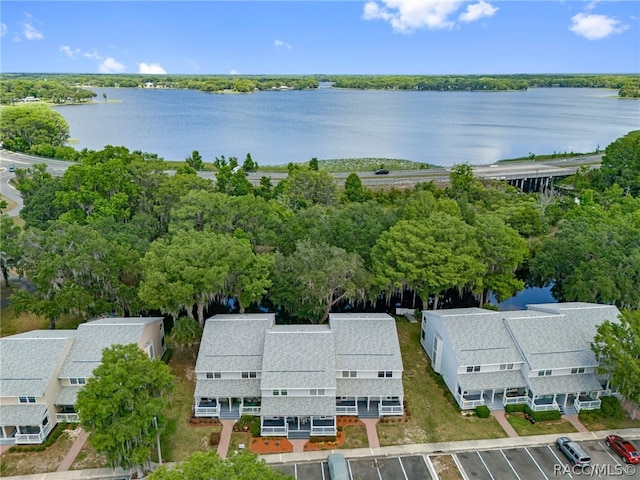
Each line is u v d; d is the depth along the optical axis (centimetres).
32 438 3716
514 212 7756
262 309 5847
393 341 4334
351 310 5953
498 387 4106
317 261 5094
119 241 5544
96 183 6944
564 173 11738
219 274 4594
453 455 3622
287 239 5941
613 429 3912
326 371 3962
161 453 3619
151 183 7519
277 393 3903
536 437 3819
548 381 4138
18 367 3897
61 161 13162
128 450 3181
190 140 19362
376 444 3738
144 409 3203
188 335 4572
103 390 3158
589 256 5562
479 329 4422
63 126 16338
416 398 4300
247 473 2516
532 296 6500
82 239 5325
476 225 5825
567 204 8806
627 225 5953
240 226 6247
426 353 4975
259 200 6500
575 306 4869
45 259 5031
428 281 5053
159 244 4994
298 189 8612
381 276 5188
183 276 4569
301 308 5103
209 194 6316
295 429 3888
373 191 10044
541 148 17600
